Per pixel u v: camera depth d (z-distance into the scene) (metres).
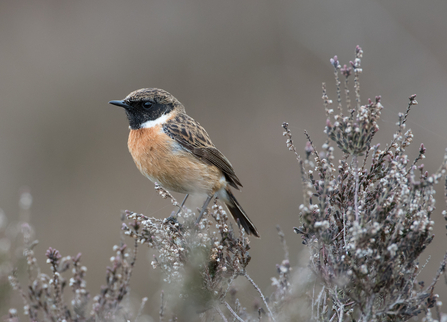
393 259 4.57
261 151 15.56
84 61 17.95
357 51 5.00
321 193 4.98
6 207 14.81
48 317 5.12
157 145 7.69
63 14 18.81
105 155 16.17
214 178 7.92
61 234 13.62
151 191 15.00
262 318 5.07
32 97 17.20
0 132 16.52
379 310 4.61
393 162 4.87
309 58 17.61
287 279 5.07
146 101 7.89
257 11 18.28
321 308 5.29
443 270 4.64
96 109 17.16
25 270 5.70
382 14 16.92
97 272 12.36
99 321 5.14
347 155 5.37
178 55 18.03
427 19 16.84
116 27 18.59
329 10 17.39
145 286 10.91
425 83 15.89
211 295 5.12
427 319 4.43
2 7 18.64
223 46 18.12
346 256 4.66
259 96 17.14
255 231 8.10
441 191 12.45
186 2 18.77
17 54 18.00
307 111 16.31
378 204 4.77
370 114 4.93
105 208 14.51
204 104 17.22
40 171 15.76
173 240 5.46
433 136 14.48
